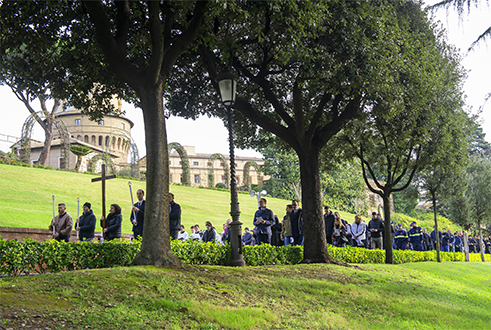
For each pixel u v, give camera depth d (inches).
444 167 684.7
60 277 254.2
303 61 450.0
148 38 414.9
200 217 1438.2
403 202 2554.1
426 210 2511.1
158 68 335.9
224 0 332.5
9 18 408.5
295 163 2411.4
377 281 416.2
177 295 251.8
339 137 698.8
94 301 219.8
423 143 621.6
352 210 2322.8
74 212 1104.8
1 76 487.5
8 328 167.6
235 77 422.0
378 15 489.1
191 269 323.3
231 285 301.0
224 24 497.0
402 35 528.4
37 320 182.1
